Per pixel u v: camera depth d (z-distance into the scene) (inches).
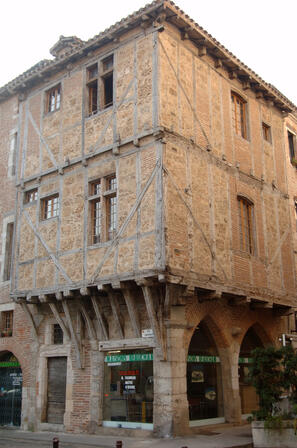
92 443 481.1
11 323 710.5
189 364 565.6
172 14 564.4
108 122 588.4
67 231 602.2
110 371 566.6
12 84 737.6
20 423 649.6
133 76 575.2
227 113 655.1
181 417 496.7
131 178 546.9
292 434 431.2
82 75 642.2
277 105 786.2
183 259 516.7
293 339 653.3
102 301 584.4
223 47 636.7
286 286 698.8
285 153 788.6
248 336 700.7
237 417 584.1
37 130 685.3
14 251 668.7
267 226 689.0
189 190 550.6
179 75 580.4
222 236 588.1
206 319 590.6
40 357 638.5
